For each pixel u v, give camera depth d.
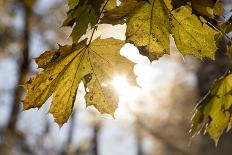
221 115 0.69
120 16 0.56
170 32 0.59
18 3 4.02
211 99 0.69
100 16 0.58
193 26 0.58
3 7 4.09
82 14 0.55
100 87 0.61
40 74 0.59
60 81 0.60
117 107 0.62
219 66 4.16
